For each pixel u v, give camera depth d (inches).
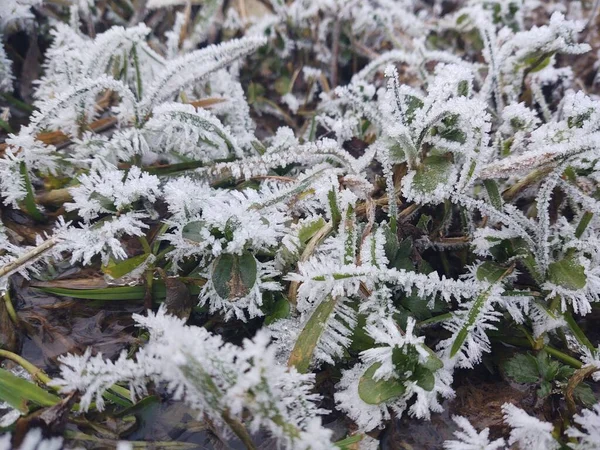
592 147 5.9
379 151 6.8
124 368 5.1
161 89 7.6
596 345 6.6
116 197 6.4
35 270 6.5
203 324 6.4
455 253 7.1
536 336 6.1
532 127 7.2
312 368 5.9
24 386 5.3
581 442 5.1
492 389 6.1
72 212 7.3
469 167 6.2
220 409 4.5
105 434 5.4
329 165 7.0
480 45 10.5
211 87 9.0
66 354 6.1
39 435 5.2
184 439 5.5
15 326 6.3
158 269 6.4
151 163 7.7
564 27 8.1
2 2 8.6
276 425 4.6
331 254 6.2
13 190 6.9
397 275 5.8
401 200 7.1
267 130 9.6
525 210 7.6
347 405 5.5
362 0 10.4
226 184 7.5
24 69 9.3
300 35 10.3
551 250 6.3
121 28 7.9
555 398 5.9
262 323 6.4
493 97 8.9
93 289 6.4
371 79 10.0
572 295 5.9
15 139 6.9
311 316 5.8
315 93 10.4
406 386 5.3
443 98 6.6
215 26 10.6
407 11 11.6
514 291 6.2
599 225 6.6
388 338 5.2
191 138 7.4
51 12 9.7
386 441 5.6
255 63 10.2
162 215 7.2
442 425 5.7
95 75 8.1
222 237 6.1
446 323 6.3
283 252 6.3
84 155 7.4
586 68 10.3
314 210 7.0
